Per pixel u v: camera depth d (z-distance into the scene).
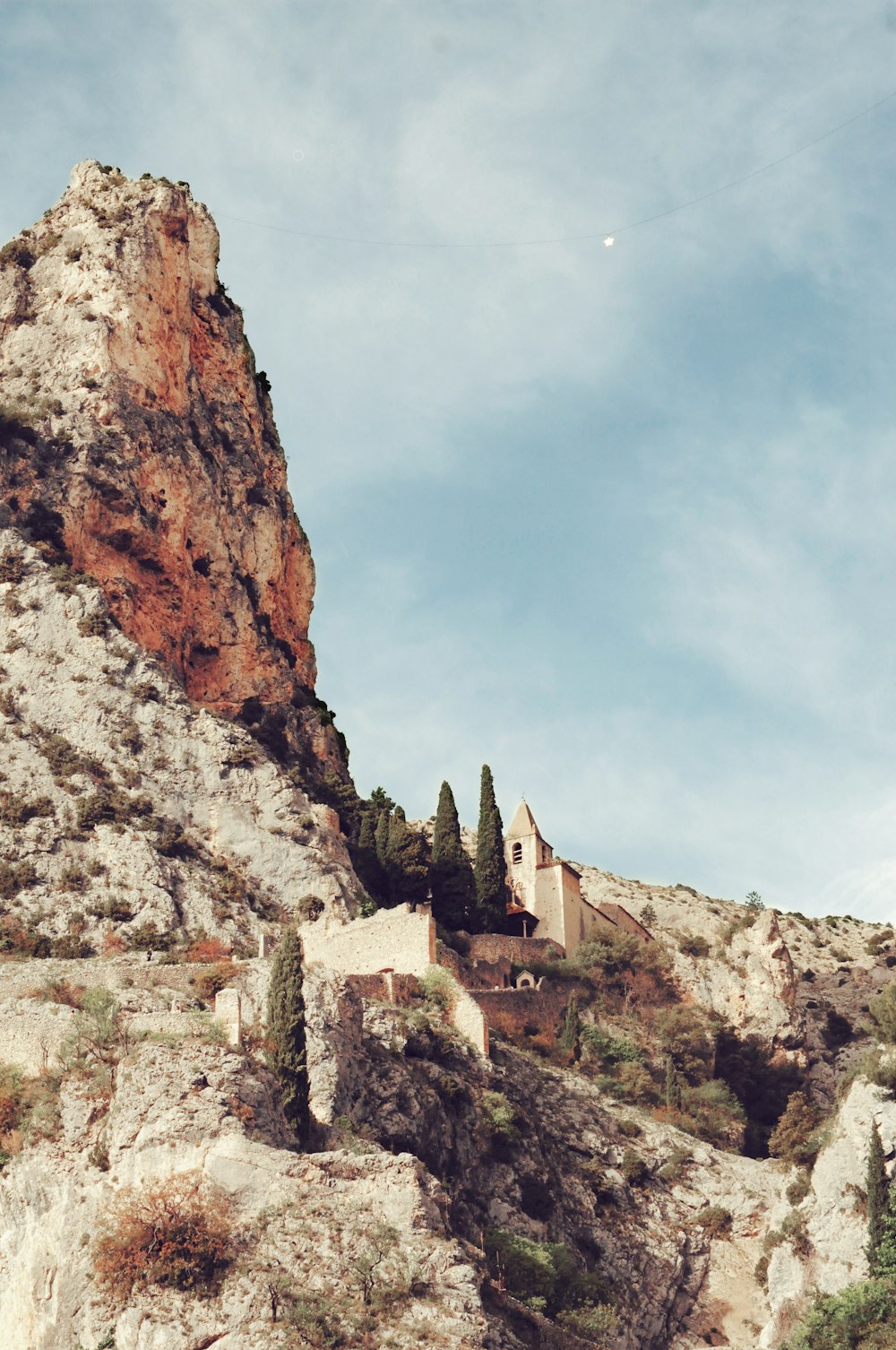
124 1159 74.75
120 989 88.50
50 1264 73.19
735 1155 111.62
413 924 112.69
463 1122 98.25
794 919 197.00
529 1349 72.75
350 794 150.12
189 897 121.69
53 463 145.25
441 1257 72.94
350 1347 68.94
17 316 157.38
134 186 167.12
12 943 115.69
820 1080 148.00
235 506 160.25
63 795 126.44
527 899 145.75
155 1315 69.56
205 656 151.75
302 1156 74.69
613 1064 122.62
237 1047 80.12
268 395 176.50
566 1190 102.19
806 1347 89.94
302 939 116.06
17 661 134.38
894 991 110.38
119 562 145.38
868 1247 96.75
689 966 153.25
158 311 159.12
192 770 132.00
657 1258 101.69
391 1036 98.81
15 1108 78.50
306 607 169.88
